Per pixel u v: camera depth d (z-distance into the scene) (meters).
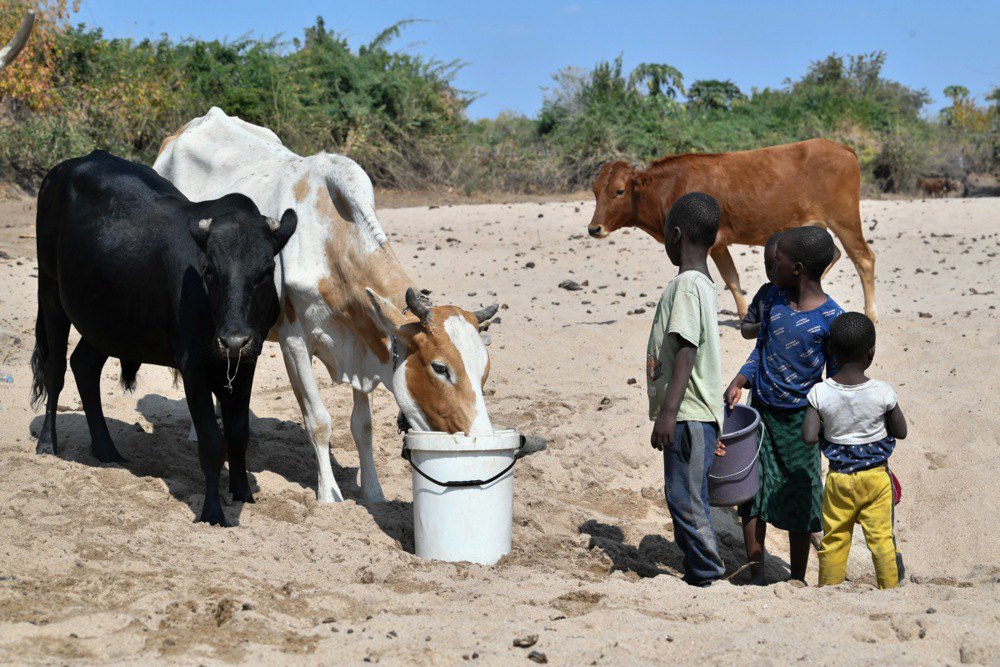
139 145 21.12
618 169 9.90
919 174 30.95
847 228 9.67
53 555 4.38
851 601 4.10
